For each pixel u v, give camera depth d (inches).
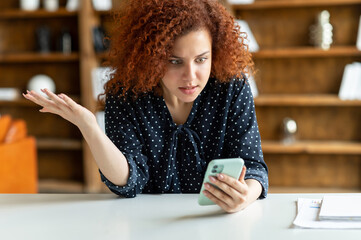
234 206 49.6
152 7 54.3
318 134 153.3
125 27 57.1
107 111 60.9
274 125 154.9
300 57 150.1
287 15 148.8
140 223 48.3
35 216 51.1
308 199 55.0
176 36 52.4
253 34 151.3
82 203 55.2
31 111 173.3
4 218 50.6
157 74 54.3
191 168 61.2
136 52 55.4
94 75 158.4
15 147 124.9
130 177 55.4
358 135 151.1
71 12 157.6
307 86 150.9
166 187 61.1
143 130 60.2
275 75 152.0
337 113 151.6
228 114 60.4
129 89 59.8
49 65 169.9
